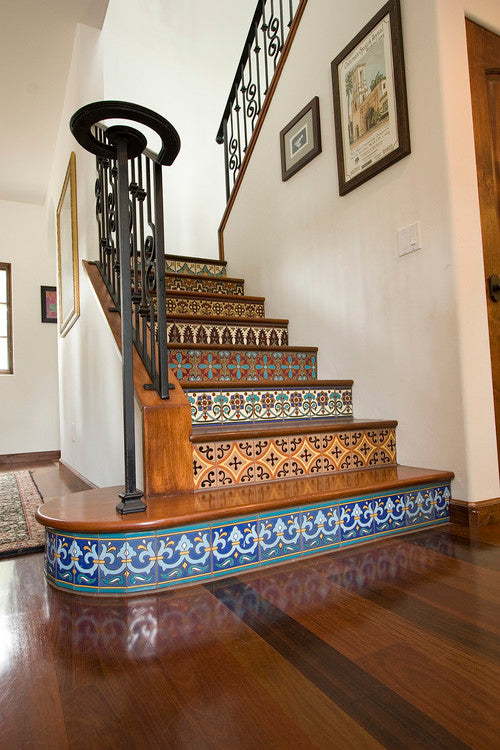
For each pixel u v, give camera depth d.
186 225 4.67
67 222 3.67
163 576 1.26
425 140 1.88
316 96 2.56
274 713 0.75
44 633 1.05
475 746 0.66
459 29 1.86
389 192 2.06
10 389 5.44
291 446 1.76
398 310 2.01
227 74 4.65
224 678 0.85
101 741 0.70
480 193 1.85
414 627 1.01
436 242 1.83
